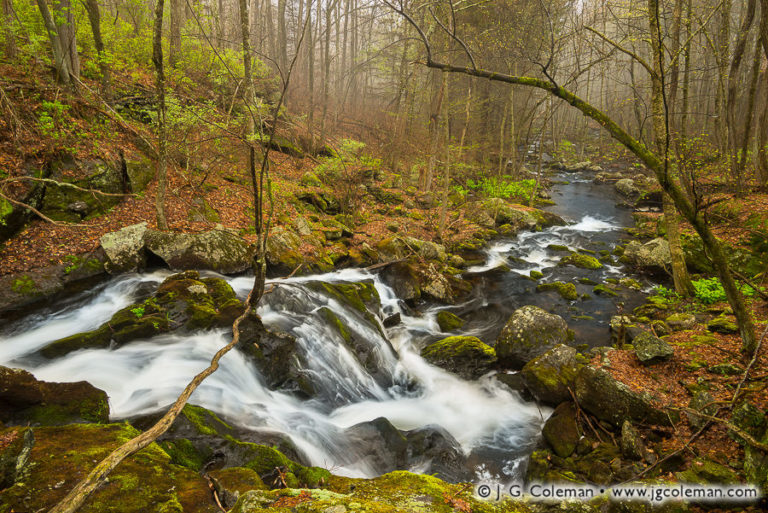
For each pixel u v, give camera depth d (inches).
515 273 530.6
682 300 390.9
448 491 128.6
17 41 468.4
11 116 364.5
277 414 237.0
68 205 370.9
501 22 607.5
